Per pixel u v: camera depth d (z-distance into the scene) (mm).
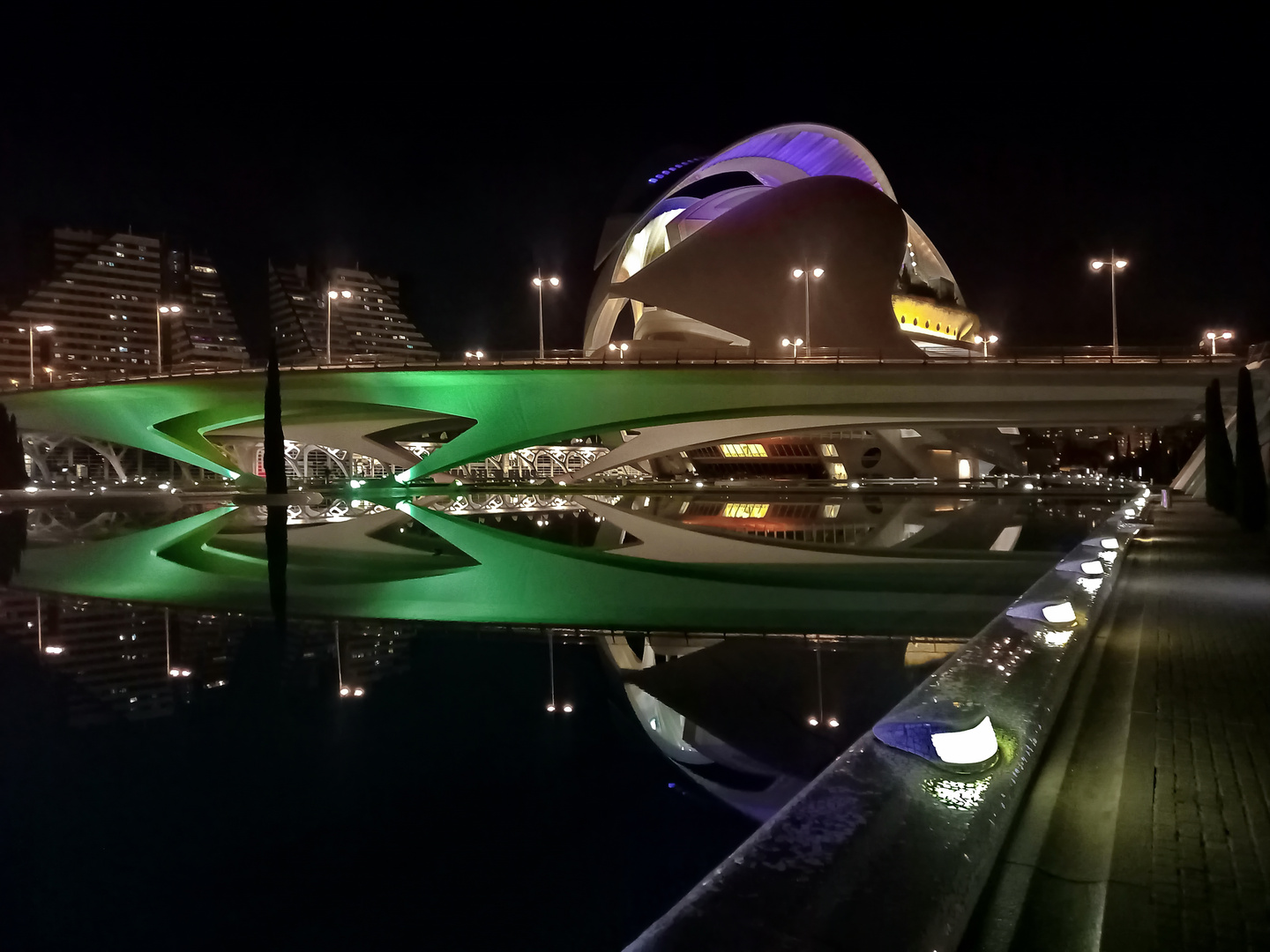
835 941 1357
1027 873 2264
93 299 115812
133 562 18188
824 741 6234
